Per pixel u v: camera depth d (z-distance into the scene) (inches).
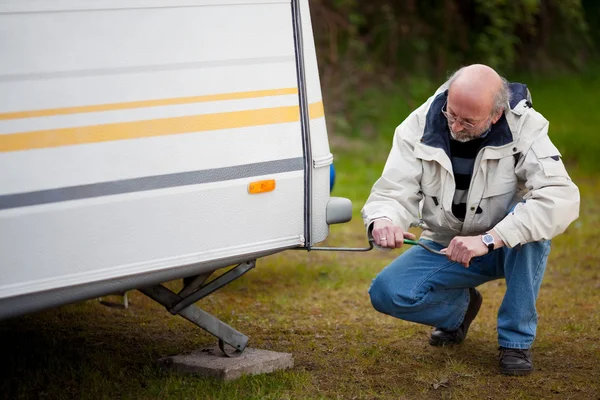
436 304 144.6
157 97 115.6
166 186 117.2
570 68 535.8
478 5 478.3
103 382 133.8
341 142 411.8
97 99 111.0
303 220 131.4
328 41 443.8
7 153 105.2
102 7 110.9
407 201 136.6
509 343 140.9
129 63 113.3
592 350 155.7
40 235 108.3
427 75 481.1
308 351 154.0
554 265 228.4
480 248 127.6
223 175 121.9
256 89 124.3
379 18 479.5
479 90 122.8
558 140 434.0
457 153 132.4
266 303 188.9
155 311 180.1
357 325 172.1
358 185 340.8
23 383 134.4
